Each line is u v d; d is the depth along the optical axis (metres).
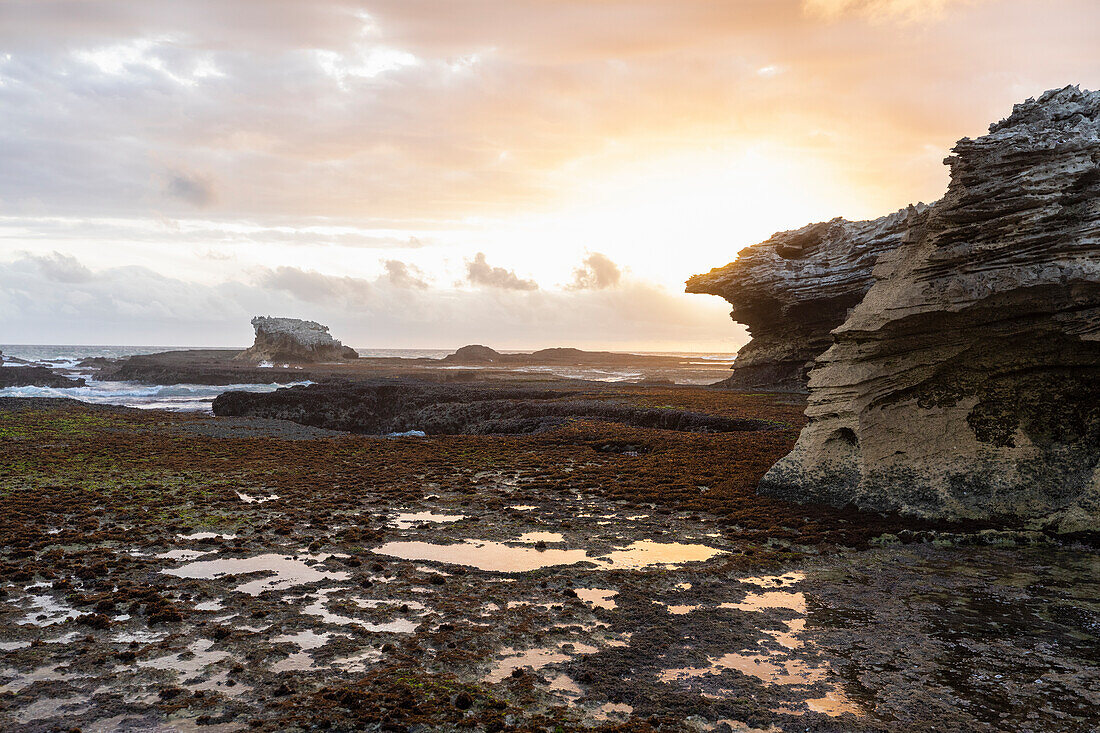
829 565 17.34
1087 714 10.14
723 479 27.16
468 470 30.30
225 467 30.53
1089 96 23.89
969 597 15.02
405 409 72.44
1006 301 20.98
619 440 36.66
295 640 12.49
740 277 76.25
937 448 21.98
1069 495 19.73
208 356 193.12
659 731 9.64
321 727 9.70
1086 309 20.31
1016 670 11.55
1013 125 24.62
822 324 72.44
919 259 23.44
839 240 72.62
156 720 9.80
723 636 12.91
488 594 14.98
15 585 15.15
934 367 22.47
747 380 80.12
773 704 10.41
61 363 182.88
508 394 71.75
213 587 15.12
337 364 169.00
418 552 18.09
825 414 24.02
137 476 28.08
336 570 16.48
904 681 11.17
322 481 27.33
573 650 12.27
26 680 10.95
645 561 17.56
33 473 28.38
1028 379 21.52
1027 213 21.28
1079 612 14.13
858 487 22.38
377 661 11.69
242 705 10.18
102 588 15.04
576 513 22.56
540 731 9.60
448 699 10.42
